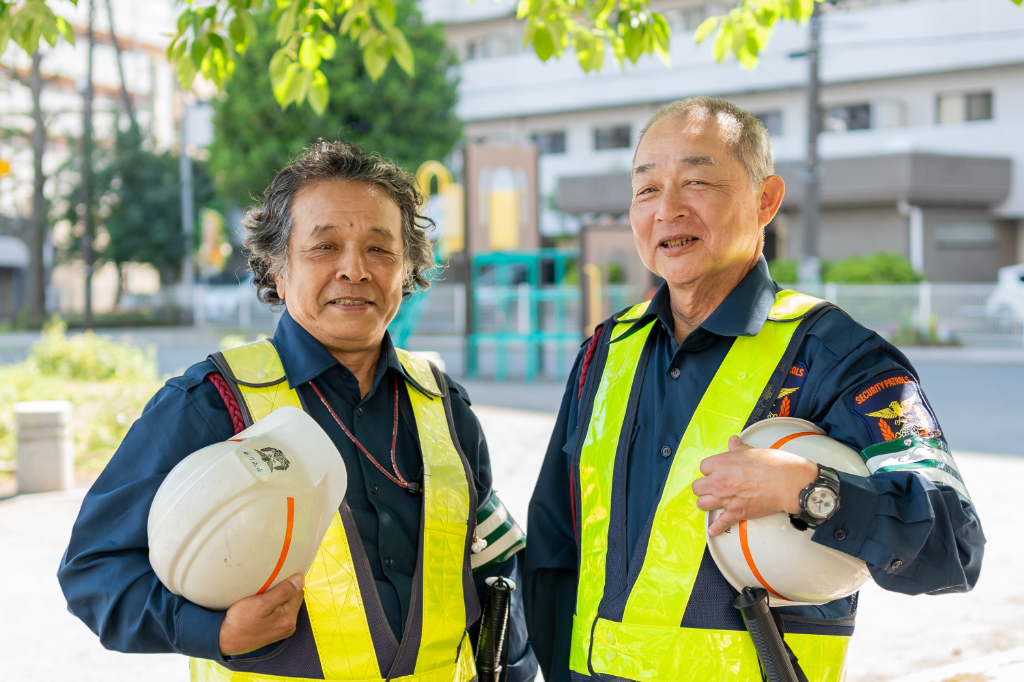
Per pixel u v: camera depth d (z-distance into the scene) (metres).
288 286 1.97
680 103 2.01
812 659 1.78
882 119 26.28
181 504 1.54
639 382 2.02
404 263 2.07
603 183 26.41
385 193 1.97
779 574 1.63
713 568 1.79
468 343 15.49
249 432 1.68
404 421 2.05
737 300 1.92
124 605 1.64
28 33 3.38
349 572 1.81
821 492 1.56
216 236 31.17
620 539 1.91
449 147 24.94
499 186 24.17
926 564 1.62
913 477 1.61
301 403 1.91
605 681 1.86
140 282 44.66
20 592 4.89
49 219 31.64
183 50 3.67
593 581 1.94
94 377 13.48
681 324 2.03
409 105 23.95
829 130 27.12
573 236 30.16
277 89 3.80
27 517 6.41
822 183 24.31
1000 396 12.42
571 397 2.25
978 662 3.40
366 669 1.79
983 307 19.94
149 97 41.56
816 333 1.85
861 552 1.57
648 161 1.97
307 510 1.58
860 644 4.13
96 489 1.75
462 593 2.00
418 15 25.11
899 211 24.38
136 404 9.76
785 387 1.83
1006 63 24.73
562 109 30.77
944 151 23.62
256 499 1.53
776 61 27.14
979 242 25.02
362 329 1.92
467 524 2.04
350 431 1.95
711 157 1.92
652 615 1.82
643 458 1.95
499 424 10.01
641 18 3.78
